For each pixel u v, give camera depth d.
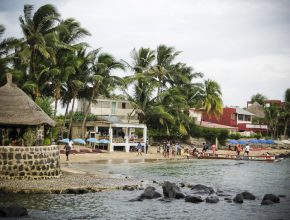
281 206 22.22
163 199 23.31
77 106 77.19
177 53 78.00
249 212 20.70
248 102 136.88
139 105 71.31
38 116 27.86
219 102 82.12
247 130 103.94
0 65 46.34
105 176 31.16
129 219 18.86
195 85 81.75
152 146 71.81
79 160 45.28
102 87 62.47
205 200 23.34
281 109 111.62
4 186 24.00
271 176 37.34
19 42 47.25
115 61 62.22
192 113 88.12
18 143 29.31
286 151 81.81
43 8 47.47
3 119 26.91
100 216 19.20
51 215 19.06
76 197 23.22
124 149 61.03
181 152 64.25
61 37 53.97
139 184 27.39
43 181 26.53
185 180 33.12
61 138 57.59
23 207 19.20
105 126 60.16
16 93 28.72
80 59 54.75
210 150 72.25
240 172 40.81
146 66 77.00
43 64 50.94
